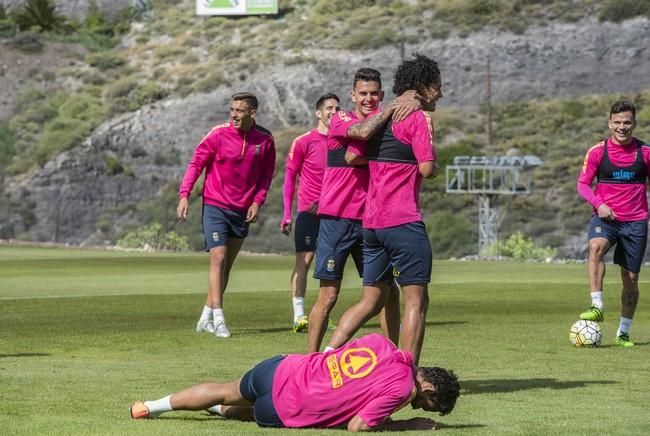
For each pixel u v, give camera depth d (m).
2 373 22.84
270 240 135.25
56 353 26.66
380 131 20.44
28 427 16.73
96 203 158.75
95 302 42.88
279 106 183.38
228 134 32.16
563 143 160.75
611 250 123.44
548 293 49.50
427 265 20.36
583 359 25.98
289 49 199.38
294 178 33.44
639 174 30.27
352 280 59.41
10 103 188.25
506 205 139.88
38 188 160.75
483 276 65.25
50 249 106.62
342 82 188.62
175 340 29.64
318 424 16.58
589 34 192.25
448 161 155.12
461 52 192.50
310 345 23.28
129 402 19.20
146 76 194.00
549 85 181.50
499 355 26.61
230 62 196.00
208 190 32.19
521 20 198.50
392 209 20.31
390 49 196.00
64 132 172.50
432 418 17.95
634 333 32.72
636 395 20.55
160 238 122.19
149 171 165.75
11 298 44.97
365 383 16.22
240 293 48.62
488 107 159.62
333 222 23.12
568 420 17.83
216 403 17.31
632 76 181.50
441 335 31.12
